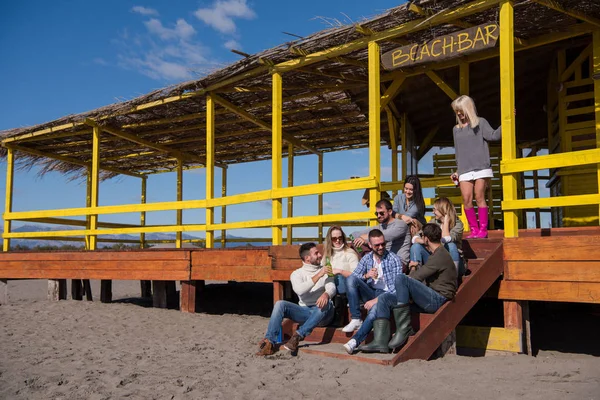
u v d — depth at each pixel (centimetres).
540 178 1217
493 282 580
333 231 610
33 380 483
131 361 561
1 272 1179
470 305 548
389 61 704
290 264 751
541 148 1245
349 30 717
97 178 1155
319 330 602
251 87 951
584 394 404
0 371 522
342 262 605
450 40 649
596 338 675
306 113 1146
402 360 499
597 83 722
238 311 1008
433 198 781
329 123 1230
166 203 981
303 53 788
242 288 1281
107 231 1060
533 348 646
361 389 427
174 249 948
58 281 1148
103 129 1188
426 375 461
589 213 864
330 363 509
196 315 920
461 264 562
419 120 1119
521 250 579
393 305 531
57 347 655
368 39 724
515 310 587
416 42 734
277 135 825
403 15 674
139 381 472
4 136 1259
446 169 1128
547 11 667
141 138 1314
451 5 636
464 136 619
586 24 716
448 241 557
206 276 899
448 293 531
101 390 445
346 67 850
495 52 777
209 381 464
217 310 1023
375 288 571
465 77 804
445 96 998
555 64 926
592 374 477
